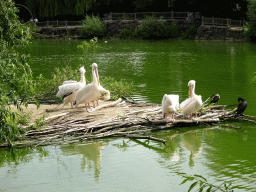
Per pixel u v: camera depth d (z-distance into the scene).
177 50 31.53
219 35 41.53
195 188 6.29
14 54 5.47
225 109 11.38
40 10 46.88
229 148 8.27
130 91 13.22
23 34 5.64
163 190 6.26
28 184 6.59
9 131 5.21
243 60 24.27
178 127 9.87
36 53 30.20
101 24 47.81
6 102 5.13
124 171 7.12
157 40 43.03
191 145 8.53
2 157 7.86
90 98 10.02
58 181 6.70
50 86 12.43
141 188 6.35
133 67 21.89
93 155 7.98
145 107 10.98
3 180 6.76
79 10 47.19
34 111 10.00
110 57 27.25
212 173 6.92
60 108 10.59
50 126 8.84
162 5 49.38
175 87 15.26
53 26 50.12
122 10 52.44
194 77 17.89
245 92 14.06
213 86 15.41
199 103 9.57
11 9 5.45
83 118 9.48
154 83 16.30
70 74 13.02
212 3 45.06
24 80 5.40
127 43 39.62
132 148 8.41
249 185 6.34
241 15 45.72
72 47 35.34
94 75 9.98
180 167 7.27
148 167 7.29
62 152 8.15
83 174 7.00
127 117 9.62
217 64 22.67
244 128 9.75
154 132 9.43
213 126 9.98
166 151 8.21
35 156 7.93
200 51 30.25
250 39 38.62
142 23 45.47
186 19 45.72
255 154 7.88
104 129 8.99
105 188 6.38
